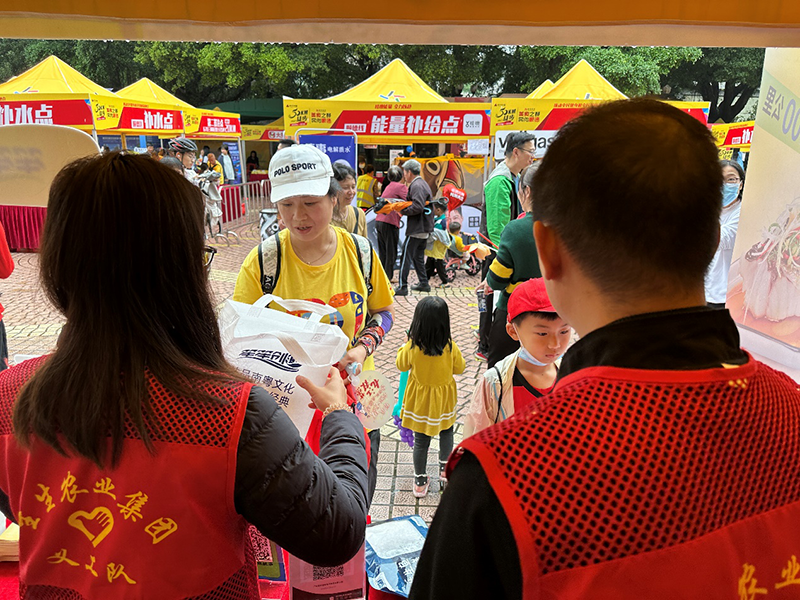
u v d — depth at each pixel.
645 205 0.61
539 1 1.59
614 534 0.56
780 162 2.34
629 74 14.82
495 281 3.14
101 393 0.78
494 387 1.83
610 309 0.68
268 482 0.82
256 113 21.45
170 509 0.81
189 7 1.58
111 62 18.62
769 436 0.63
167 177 0.85
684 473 0.58
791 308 2.36
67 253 0.81
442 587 0.63
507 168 4.18
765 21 1.61
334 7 1.58
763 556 0.59
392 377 4.64
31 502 0.86
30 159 1.89
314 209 1.91
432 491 2.96
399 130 7.33
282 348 1.32
